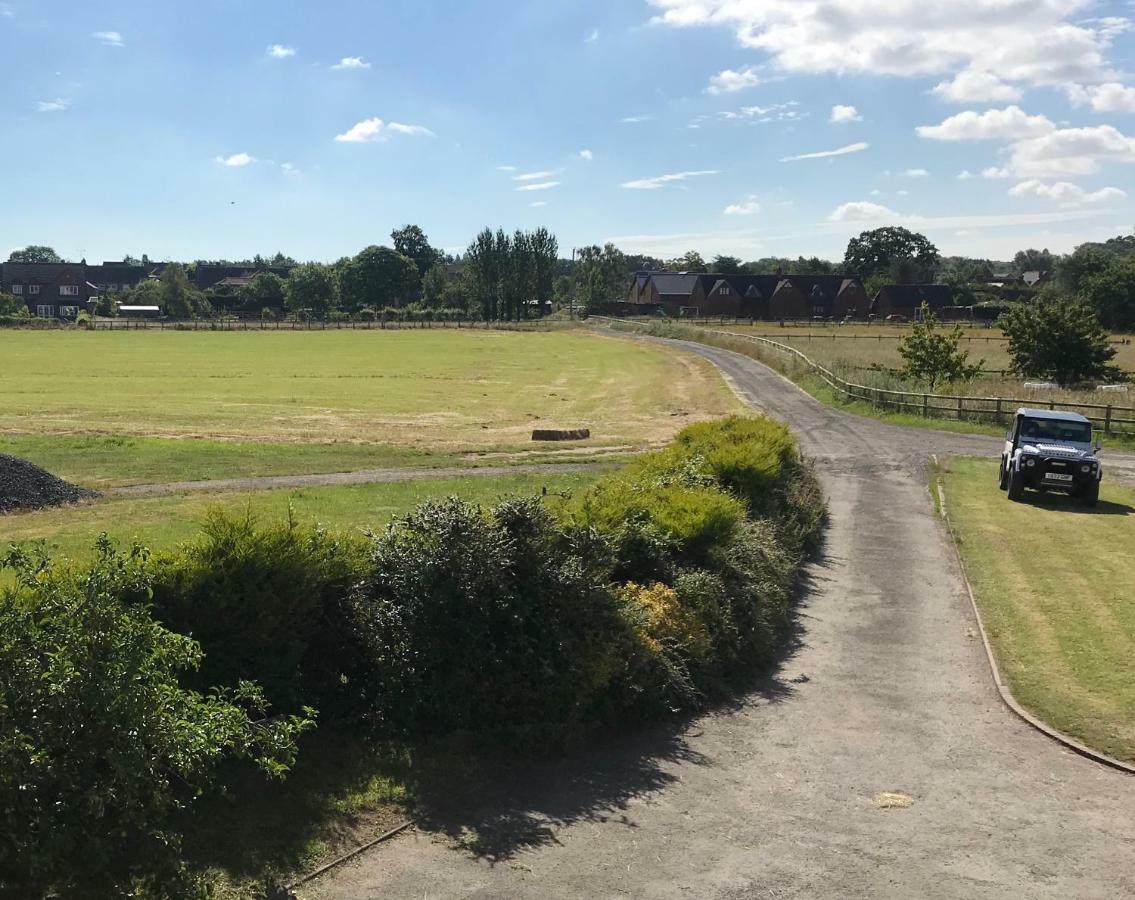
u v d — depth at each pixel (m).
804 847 7.61
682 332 99.69
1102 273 111.88
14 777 5.59
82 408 43.50
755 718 10.62
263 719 7.43
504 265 152.38
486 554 9.28
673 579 12.02
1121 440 35.06
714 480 16.86
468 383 60.19
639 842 7.54
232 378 60.47
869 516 23.41
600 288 156.25
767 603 13.44
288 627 8.30
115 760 5.90
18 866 5.65
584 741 9.45
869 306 149.12
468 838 7.37
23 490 21.42
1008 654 13.02
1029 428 26.25
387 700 8.86
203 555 8.10
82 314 132.62
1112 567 18.28
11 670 5.89
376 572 9.44
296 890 6.42
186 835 6.64
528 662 9.16
